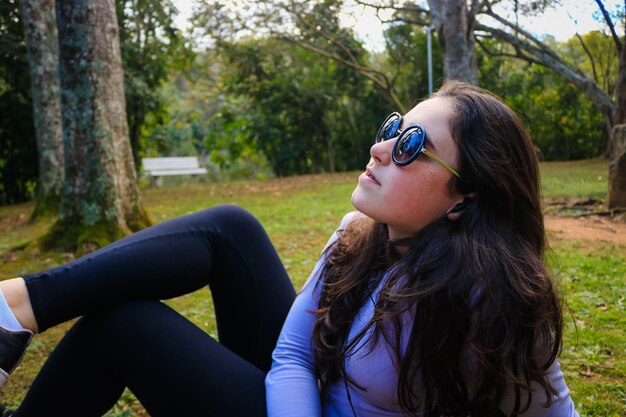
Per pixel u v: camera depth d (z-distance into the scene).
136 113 14.24
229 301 1.71
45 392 1.50
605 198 7.91
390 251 1.36
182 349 1.36
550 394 1.20
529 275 1.20
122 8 12.84
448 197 1.25
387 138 1.31
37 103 9.23
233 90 17.56
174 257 1.52
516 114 1.29
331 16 14.64
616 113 13.15
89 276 1.41
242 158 21.16
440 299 1.18
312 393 1.35
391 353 1.24
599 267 4.53
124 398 2.63
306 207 8.87
